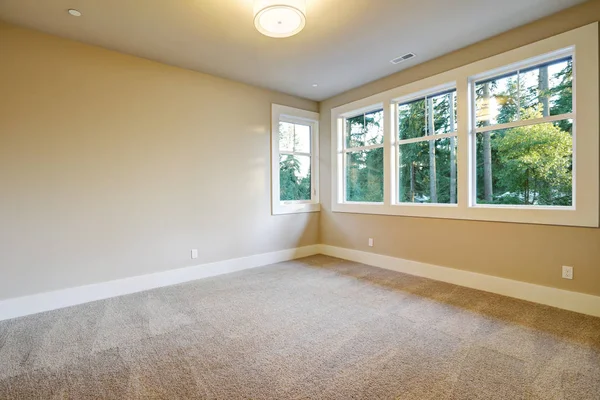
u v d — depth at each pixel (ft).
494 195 10.23
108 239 10.09
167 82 11.28
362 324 7.82
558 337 6.97
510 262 9.62
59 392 5.26
